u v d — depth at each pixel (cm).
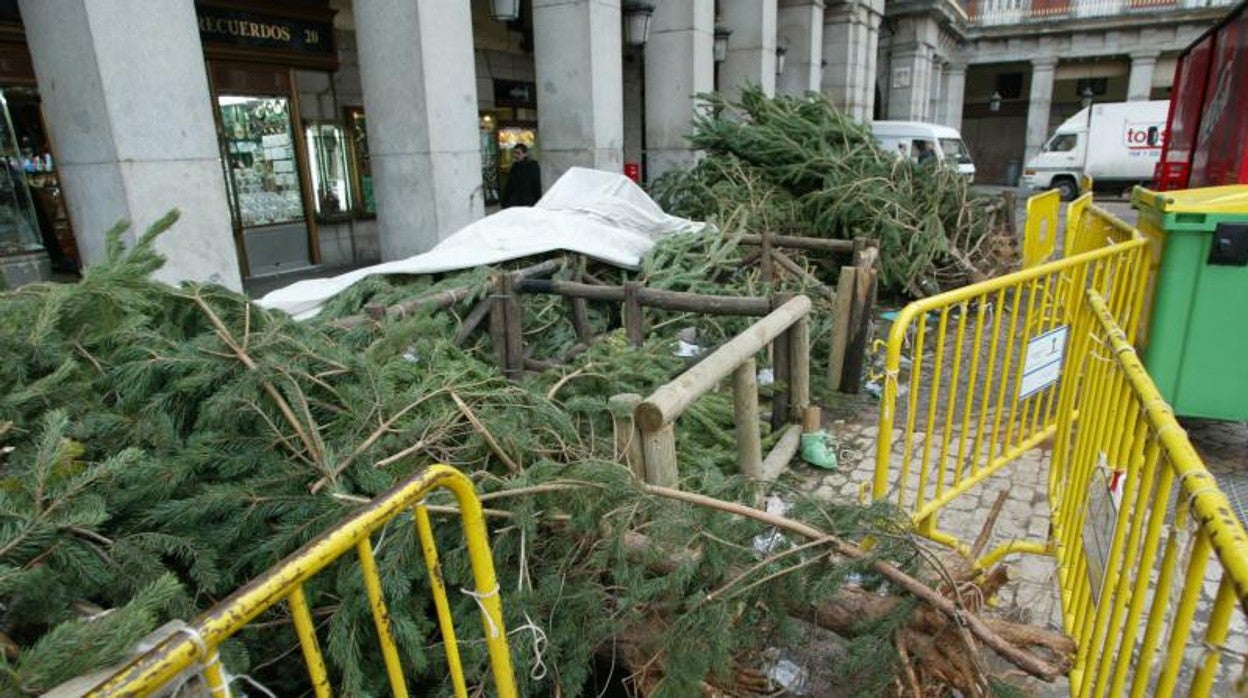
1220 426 454
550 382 372
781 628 218
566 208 668
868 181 749
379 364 296
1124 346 209
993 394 522
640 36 980
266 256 948
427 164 732
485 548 170
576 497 227
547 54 934
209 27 842
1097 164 2292
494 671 181
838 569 204
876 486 267
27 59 753
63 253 822
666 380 381
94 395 249
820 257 763
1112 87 3362
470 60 752
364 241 1083
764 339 349
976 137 3622
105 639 141
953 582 204
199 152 541
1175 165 817
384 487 227
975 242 829
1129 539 175
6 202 704
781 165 833
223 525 214
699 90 1139
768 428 452
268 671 220
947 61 3044
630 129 1608
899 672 207
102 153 503
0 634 160
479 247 570
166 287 290
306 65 958
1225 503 130
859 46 1825
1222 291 376
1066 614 230
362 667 215
